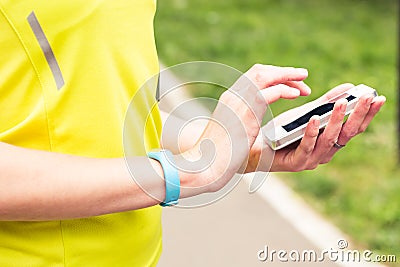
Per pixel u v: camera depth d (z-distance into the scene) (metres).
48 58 1.91
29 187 1.77
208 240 5.43
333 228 5.72
